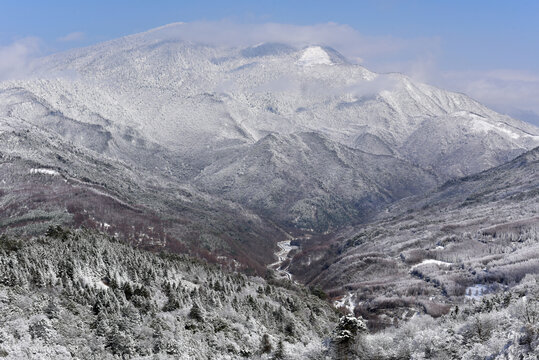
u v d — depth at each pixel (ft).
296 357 433.07
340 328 401.70
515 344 344.49
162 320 491.72
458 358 376.68
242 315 574.97
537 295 458.50
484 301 588.50
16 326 411.13
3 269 482.69
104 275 572.51
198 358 454.81
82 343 424.46
